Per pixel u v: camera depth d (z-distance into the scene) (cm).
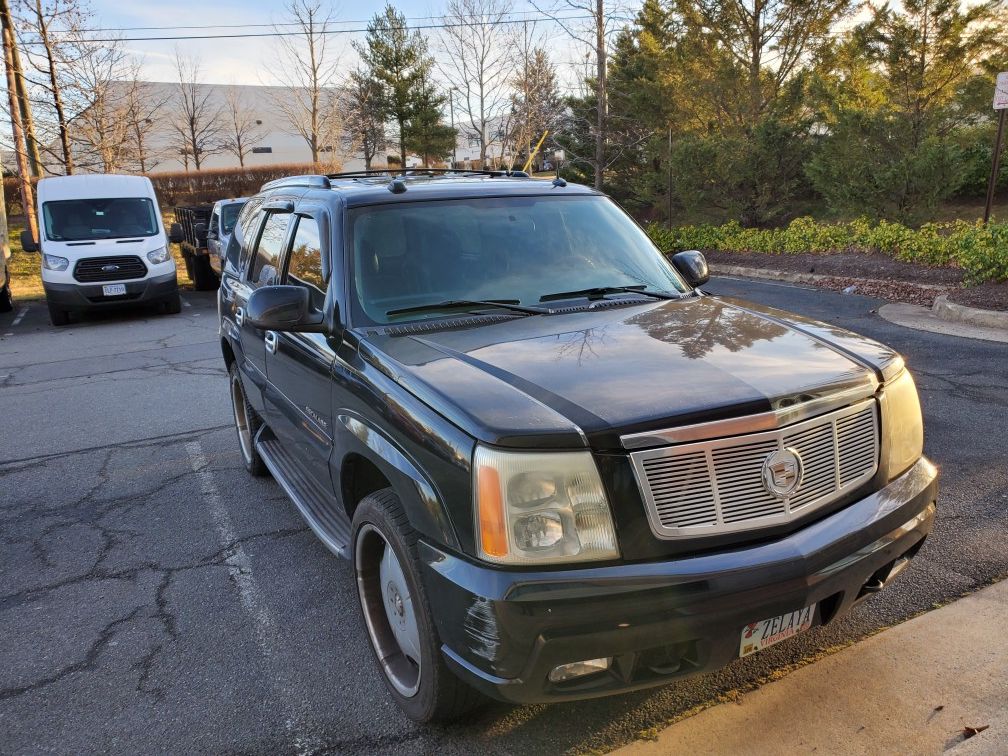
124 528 496
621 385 253
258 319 330
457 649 242
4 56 2177
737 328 312
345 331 330
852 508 261
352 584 409
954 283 1145
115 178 1612
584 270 374
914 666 303
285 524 490
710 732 275
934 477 291
